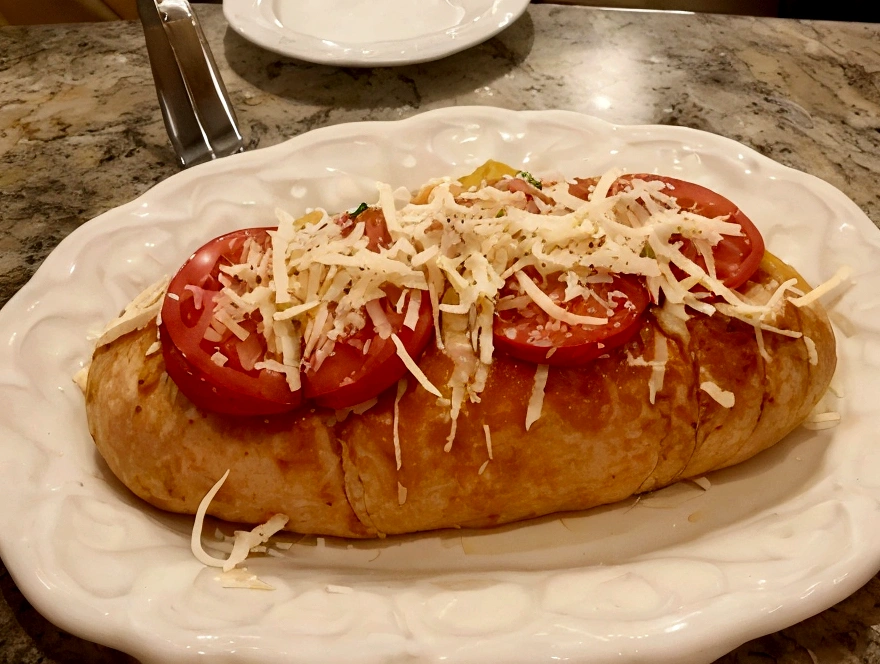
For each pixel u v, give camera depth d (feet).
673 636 0.69
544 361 0.83
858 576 0.74
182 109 1.39
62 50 1.75
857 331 1.00
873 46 1.73
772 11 2.40
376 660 0.69
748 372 0.88
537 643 0.69
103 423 0.88
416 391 0.84
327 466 0.84
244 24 1.63
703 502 0.92
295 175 1.24
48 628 0.78
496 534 0.91
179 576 0.78
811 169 1.38
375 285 0.83
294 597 0.78
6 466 0.84
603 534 0.90
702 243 0.90
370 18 1.71
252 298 0.82
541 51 1.72
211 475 0.85
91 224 1.12
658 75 1.65
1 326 0.98
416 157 1.27
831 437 0.93
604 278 0.84
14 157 1.44
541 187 1.00
